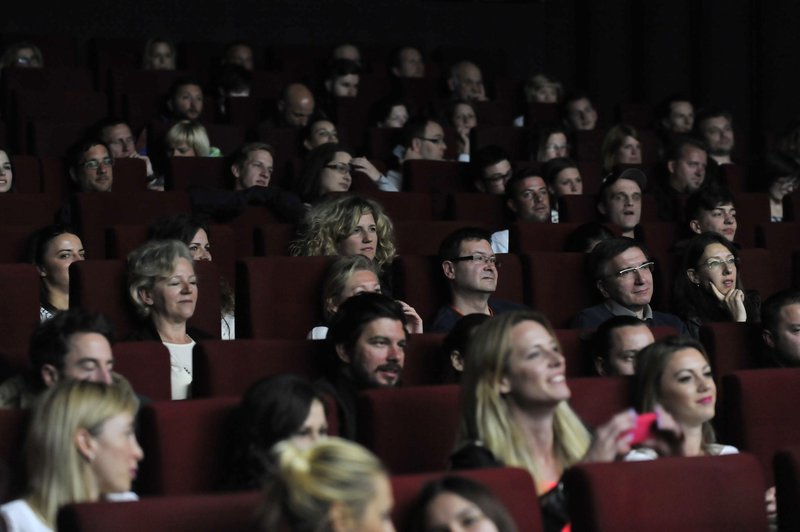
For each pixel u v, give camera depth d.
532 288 6.24
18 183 7.89
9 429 3.65
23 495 3.40
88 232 6.96
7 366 4.54
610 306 6.08
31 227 6.25
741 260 6.79
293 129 9.32
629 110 11.42
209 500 2.95
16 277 5.34
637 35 13.08
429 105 10.65
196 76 11.59
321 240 6.29
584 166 9.02
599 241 6.68
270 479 2.59
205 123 9.37
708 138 10.13
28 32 12.17
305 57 12.36
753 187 8.98
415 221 7.05
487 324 3.88
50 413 3.35
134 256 5.25
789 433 4.48
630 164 8.83
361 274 5.54
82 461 3.35
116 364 4.42
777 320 5.22
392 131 9.54
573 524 3.28
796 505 3.41
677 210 8.16
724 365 5.26
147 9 12.49
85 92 9.98
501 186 8.30
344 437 4.28
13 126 9.80
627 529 3.23
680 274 6.38
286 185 8.28
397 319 4.50
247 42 12.17
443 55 12.82
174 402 3.79
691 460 3.35
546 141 9.41
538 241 6.95
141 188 8.07
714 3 12.60
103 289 5.26
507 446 3.77
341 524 2.48
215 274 5.62
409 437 4.02
